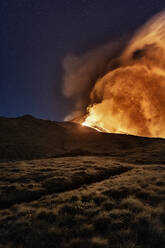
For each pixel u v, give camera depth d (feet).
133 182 37.60
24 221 20.58
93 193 30.94
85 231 17.66
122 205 24.23
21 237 17.43
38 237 17.11
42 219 21.21
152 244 14.89
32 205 27.66
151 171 53.52
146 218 19.04
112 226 18.24
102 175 53.93
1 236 17.81
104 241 15.28
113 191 31.24
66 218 20.81
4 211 25.45
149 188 31.94
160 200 25.49
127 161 96.48
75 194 31.12
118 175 52.44
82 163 74.69
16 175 49.44
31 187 38.22
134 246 14.56
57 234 17.39
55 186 39.78
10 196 32.63
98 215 20.98
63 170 57.16
